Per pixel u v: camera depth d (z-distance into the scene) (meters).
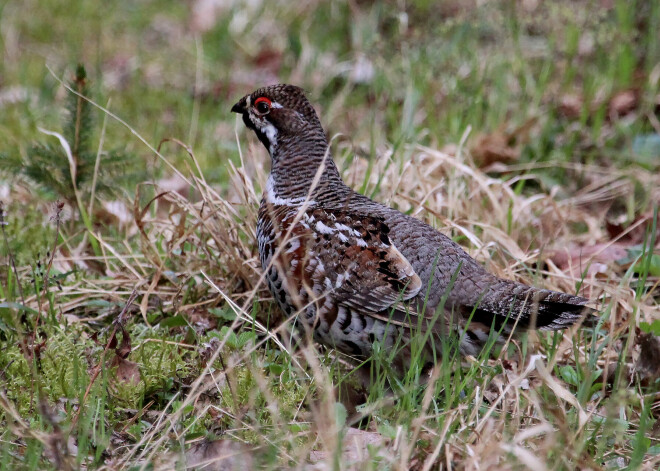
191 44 18.28
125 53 17.94
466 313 8.12
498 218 11.09
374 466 6.71
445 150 13.09
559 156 13.49
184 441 7.25
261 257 8.94
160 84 16.66
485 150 13.30
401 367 8.27
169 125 15.03
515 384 7.52
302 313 8.41
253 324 8.33
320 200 8.98
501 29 15.80
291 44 17.41
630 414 7.95
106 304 9.51
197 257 10.06
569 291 9.98
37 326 8.95
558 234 11.45
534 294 7.91
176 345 8.70
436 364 7.68
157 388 8.20
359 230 8.29
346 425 7.34
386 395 8.27
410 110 13.78
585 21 15.43
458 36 15.38
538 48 16.12
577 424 7.30
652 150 13.60
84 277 10.21
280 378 8.00
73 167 10.68
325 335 8.44
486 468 6.48
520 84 15.03
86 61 17.56
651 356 8.48
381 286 8.10
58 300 9.70
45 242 10.62
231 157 13.70
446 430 6.83
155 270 9.84
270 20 18.72
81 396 7.30
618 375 7.67
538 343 8.92
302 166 9.14
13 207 11.48
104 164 11.28
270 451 6.75
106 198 11.31
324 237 8.31
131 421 7.59
